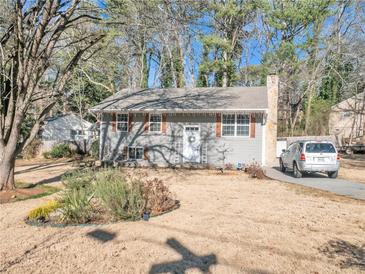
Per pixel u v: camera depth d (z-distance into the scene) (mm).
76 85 30984
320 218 8180
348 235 6773
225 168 19891
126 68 32875
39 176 16375
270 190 12484
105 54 19125
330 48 40000
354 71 42656
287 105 41500
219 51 34406
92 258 5480
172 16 13992
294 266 5164
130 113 21672
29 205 9773
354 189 12492
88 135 40344
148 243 6203
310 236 6691
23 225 7488
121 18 12438
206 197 10984
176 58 36469
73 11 11422
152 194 8984
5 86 12328
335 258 5504
